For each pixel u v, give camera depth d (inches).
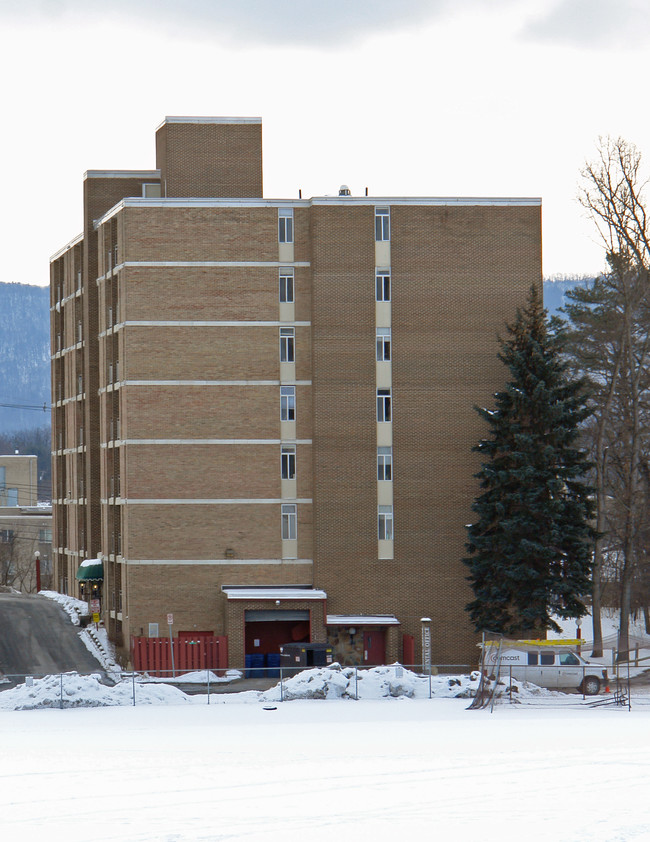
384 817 1032.8
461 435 3654.0
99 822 1032.8
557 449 3321.9
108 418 3941.9
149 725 2244.1
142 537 3609.7
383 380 3651.6
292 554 3654.0
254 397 3661.4
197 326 3654.0
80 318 4670.3
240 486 3644.2
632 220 3858.3
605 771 1301.7
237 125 3973.9
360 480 3627.0
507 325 3513.8
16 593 5201.8
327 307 3646.7
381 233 3678.6
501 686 2721.5
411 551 3624.5
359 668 3422.7
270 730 2060.8
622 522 4165.8
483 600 3373.5
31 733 2073.1
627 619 3693.4
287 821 1020.5
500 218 3703.3
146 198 3646.7
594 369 4404.5
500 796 1133.1
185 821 1029.8
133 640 3531.0
